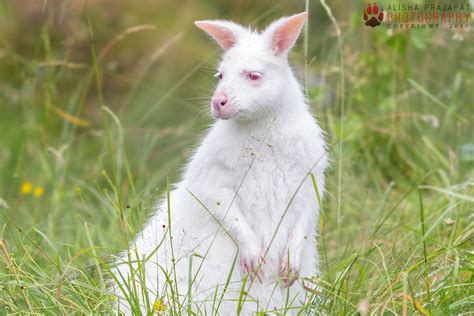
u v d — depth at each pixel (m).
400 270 9.50
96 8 20.14
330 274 9.40
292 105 9.21
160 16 20.69
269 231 9.20
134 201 11.41
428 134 14.55
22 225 12.68
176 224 9.48
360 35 15.18
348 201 12.83
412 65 15.52
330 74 14.68
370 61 14.73
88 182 15.38
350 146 13.95
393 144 14.49
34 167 15.36
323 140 9.52
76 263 10.99
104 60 19.14
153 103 17.84
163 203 10.17
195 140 14.31
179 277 9.27
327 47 16.41
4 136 17.19
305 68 11.33
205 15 20.39
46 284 9.23
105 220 13.37
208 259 9.23
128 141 16.94
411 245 10.26
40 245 11.21
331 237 11.85
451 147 14.31
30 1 19.14
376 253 10.55
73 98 15.75
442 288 8.87
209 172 9.23
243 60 9.03
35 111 17.08
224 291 8.56
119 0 20.56
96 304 8.91
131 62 19.38
